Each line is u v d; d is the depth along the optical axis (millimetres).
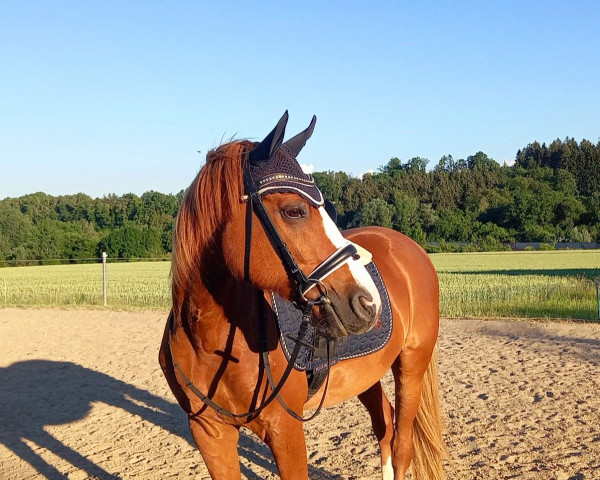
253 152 2396
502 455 4691
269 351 2629
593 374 7273
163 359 2945
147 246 47406
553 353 8672
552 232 69938
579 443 4879
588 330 10352
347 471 4543
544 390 6637
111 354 9664
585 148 102875
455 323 11797
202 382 2691
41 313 14711
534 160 111062
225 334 2607
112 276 28844
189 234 2467
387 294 3502
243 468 4742
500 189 86562
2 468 4883
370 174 95125
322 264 2291
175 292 2627
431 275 4090
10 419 6262
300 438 2709
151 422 6105
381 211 61188
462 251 59031
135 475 4656
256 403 2629
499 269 30641
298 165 2400
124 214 66438
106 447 5355
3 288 21609
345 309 2285
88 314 14406
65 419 6250
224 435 2754
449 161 131875
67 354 9719
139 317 13820
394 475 3781
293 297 2350
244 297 2627
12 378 8125
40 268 41094
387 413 4078
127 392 7316
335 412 6188
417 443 3961
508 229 71250
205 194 2426
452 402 6375
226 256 2369
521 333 10477
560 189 92875
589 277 19359
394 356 3533
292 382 2699
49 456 5148
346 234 3930
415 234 60656
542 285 16750
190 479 4543
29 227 54406
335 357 2934
